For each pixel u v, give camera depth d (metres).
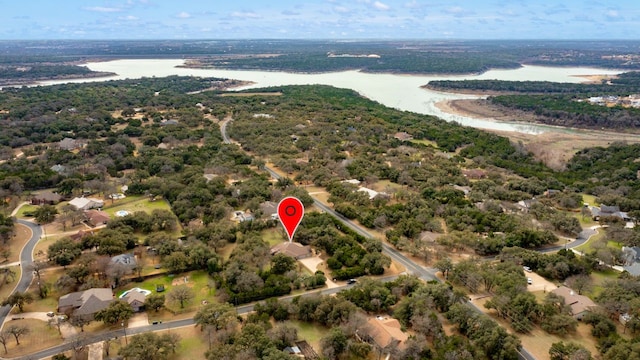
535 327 109.75
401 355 93.56
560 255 139.62
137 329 105.81
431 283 120.69
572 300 117.50
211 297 120.50
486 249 147.88
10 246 145.88
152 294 119.00
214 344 98.19
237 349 92.38
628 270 137.50
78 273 122.88
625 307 111.19
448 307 112.69
